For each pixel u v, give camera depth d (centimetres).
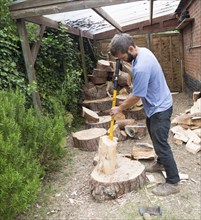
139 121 502
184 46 787
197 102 463
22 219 245
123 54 234
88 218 239
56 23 514
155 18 784
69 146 418
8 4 386
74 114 542
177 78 840
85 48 751
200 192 262
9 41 390
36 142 289
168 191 258
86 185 296
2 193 200
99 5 368
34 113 334
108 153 262
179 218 227
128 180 257
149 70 231
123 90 546
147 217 226
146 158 328
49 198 276
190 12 625
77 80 586
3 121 243
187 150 362
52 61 511
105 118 496
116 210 244
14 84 390
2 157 219
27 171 233
